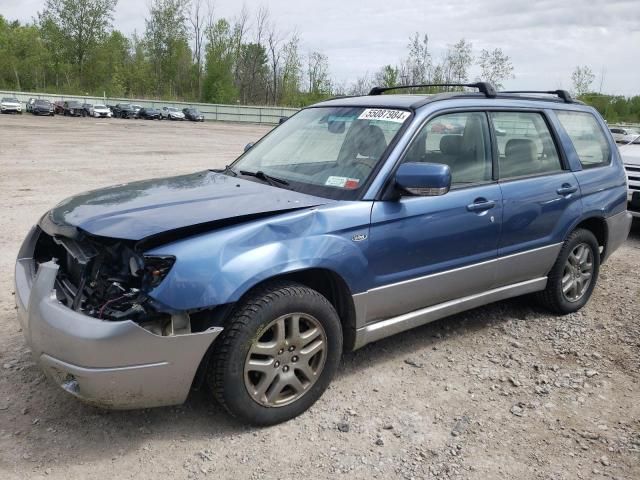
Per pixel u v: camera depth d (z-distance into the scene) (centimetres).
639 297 569
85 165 1559
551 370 416
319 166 397
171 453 310
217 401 330
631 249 768
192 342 297
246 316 312
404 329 398
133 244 298
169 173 1442
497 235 432
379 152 380
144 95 8625
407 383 391
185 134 3531
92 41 8656
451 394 379
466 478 299
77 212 338
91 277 315
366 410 357
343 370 405
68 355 284
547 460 315
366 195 361
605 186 529
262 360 324
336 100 474
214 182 400
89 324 281
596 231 547
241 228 315
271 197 355
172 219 310
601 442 331
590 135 539
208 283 295
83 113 5641
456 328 484
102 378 283
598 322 505
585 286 531
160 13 8494
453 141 414
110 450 310
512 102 468
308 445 321
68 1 8394
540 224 465
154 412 345
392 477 298
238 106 6269
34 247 378
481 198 418
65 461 300
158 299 289
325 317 341
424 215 382
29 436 318
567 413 360
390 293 377
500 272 445
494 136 442
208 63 7556
